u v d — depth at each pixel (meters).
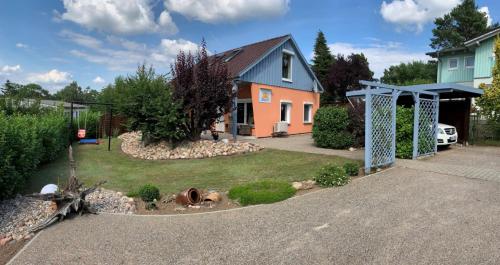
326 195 6.07
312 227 4.53
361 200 5.70
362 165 8.90
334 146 12.72
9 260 3.76
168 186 7.09
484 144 14.30
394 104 8.68
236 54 19.67
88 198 5.92
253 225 4.65
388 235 4.20
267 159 10.35
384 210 5.16
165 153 11.41
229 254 3.79
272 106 18.33
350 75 31.03
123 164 10.03
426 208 5.23
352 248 3.86
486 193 6.05
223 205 5.71
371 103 7.93
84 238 4.26
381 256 3.66
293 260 3.61
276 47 18.19
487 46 22.17
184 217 5.05
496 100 15.16
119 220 4.91
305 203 5.61
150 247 3.98
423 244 3.93
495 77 15.86
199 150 11.52
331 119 12.74
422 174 7.68
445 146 13.46
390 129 8.60
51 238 4.27
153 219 4.96
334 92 32.22
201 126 12.69
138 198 6.12
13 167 5.46
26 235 4.42
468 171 7.96
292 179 7.48
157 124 11.79
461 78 25.45
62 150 12.65
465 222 4.61
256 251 3.84
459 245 3.89
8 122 5.95
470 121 15.95
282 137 18.11
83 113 17.98
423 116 10.38
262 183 6.77
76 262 3.63
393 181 7.03
